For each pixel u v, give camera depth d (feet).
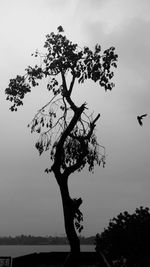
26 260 82.12
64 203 51.72
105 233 63.93
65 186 52.37
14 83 62.95
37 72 60.95
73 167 53.06
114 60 57.82
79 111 54.34
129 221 57.98
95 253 97.40
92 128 55.88
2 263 57.93
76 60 57.77
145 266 54.85
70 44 58.70
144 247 55.72
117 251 60.08
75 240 50.83
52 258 97.55
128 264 56.54
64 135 53.67
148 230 56.29
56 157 52.95
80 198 51.83
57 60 57.67
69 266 50.37
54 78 59.62
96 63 57.62
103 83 58.39
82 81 57.82
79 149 55.11
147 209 58.49
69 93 56.80
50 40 59.31
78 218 51.39
